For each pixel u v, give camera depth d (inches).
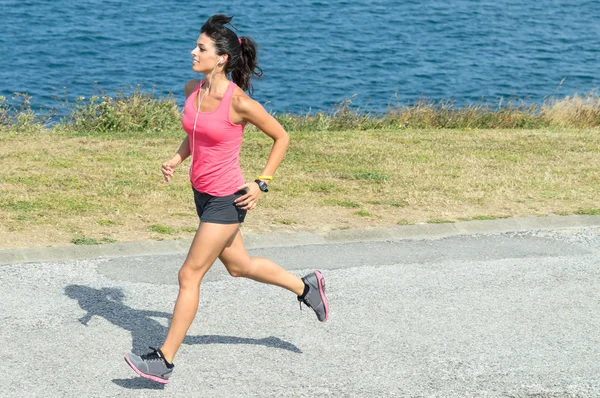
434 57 1812.3
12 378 283.1
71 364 296.0
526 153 690.8
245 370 298.2
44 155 607.8
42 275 376.2
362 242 450.3
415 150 685.9
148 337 321.7
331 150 674.2
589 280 404.8
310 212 496.4
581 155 689.6
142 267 393.7
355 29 2091.5
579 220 502.6
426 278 398.6
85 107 779.4
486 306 367.2
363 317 349.7
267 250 428.5
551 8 2605.8
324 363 306.2
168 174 299.1
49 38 1797.5
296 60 1702.8
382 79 1590.8
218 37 272.7
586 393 290.0
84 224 448.1
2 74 1457.9
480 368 306.2
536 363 312.3
